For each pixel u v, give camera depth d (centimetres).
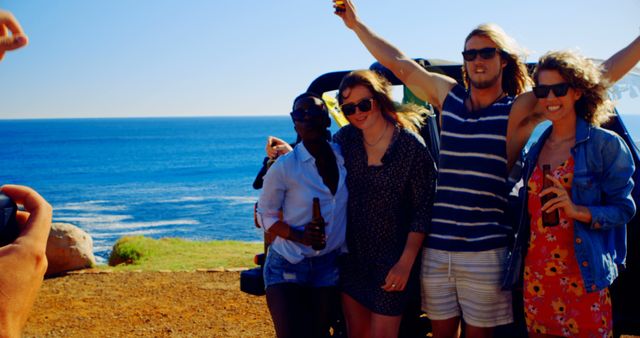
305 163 355
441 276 345
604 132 313
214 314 713
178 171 8156
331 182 356
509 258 334
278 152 409
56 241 984
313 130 352
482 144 329
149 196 5222
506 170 333
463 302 343
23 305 83
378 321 353
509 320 347
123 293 827
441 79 360
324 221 354
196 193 5444
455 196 336
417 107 375
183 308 742
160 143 16438
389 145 345
